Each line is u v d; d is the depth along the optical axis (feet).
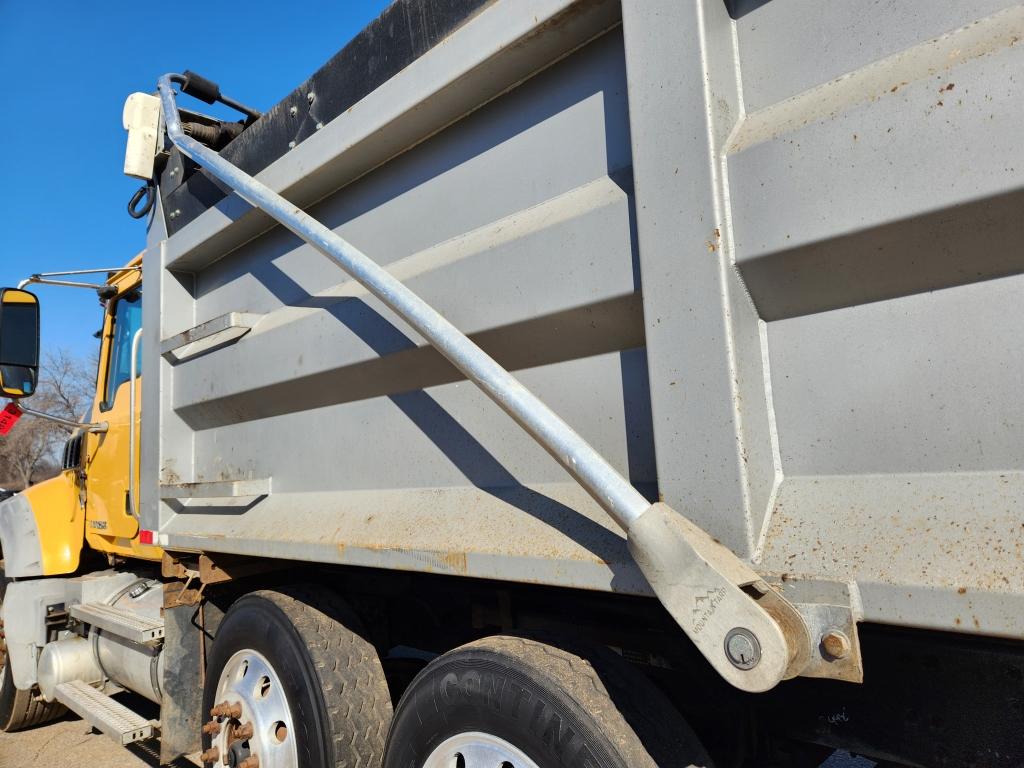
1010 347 3.34
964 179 3.24
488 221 5.97
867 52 3.80
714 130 4.10
